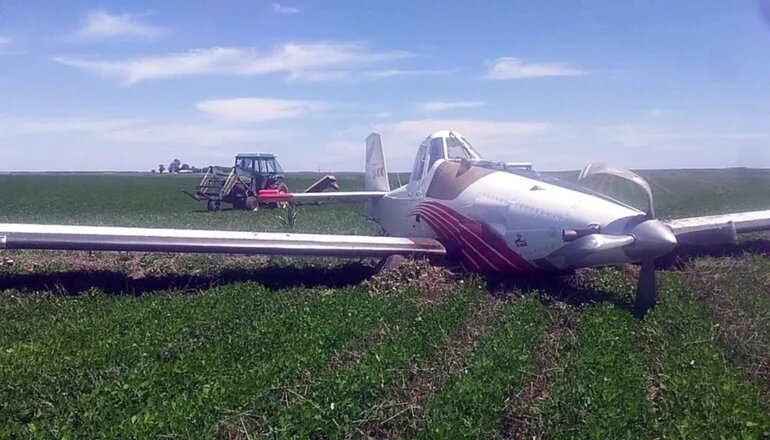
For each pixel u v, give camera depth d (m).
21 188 62.53
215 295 9.05
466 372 5.85
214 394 5.20
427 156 12.48
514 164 11.42
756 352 6.66
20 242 9.23
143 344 6.62
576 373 5.83
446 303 8.38
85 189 60.50
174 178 105.25
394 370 5.75
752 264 11.16
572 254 8.83
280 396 5.34
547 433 4.84
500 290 9.38
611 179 10.50
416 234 12.20
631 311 8.23
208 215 25.70
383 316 7.70
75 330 7.28
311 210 28.94
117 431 4.61
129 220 22.61
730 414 4.95
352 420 4.89
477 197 10.47
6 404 5.15
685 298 8.91
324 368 5.95
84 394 5.36
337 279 10.63
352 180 79.75
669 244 8.09
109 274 10.36
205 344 6.68
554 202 9.35
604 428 4.71
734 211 23.23
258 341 6.68
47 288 9.48
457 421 4.87
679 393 5.34
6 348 6.63
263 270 10.99
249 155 31.56
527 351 6.43
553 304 8.51
